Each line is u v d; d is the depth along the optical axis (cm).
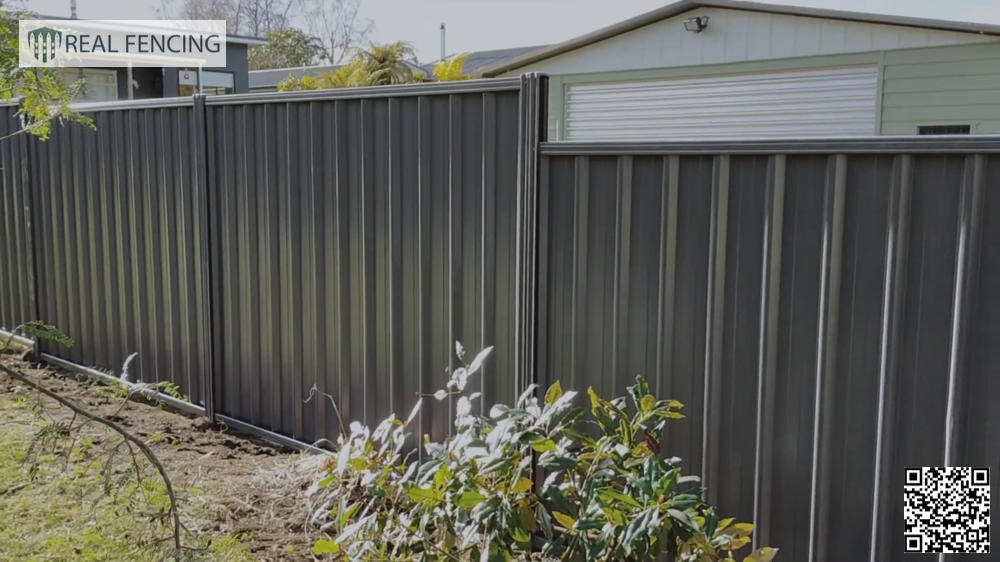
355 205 351
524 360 293
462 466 233
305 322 380
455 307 318
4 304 595
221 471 360
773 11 905
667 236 259
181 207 433
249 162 395
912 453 221
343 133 351
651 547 216
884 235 222
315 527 301
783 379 242
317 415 379
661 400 265
